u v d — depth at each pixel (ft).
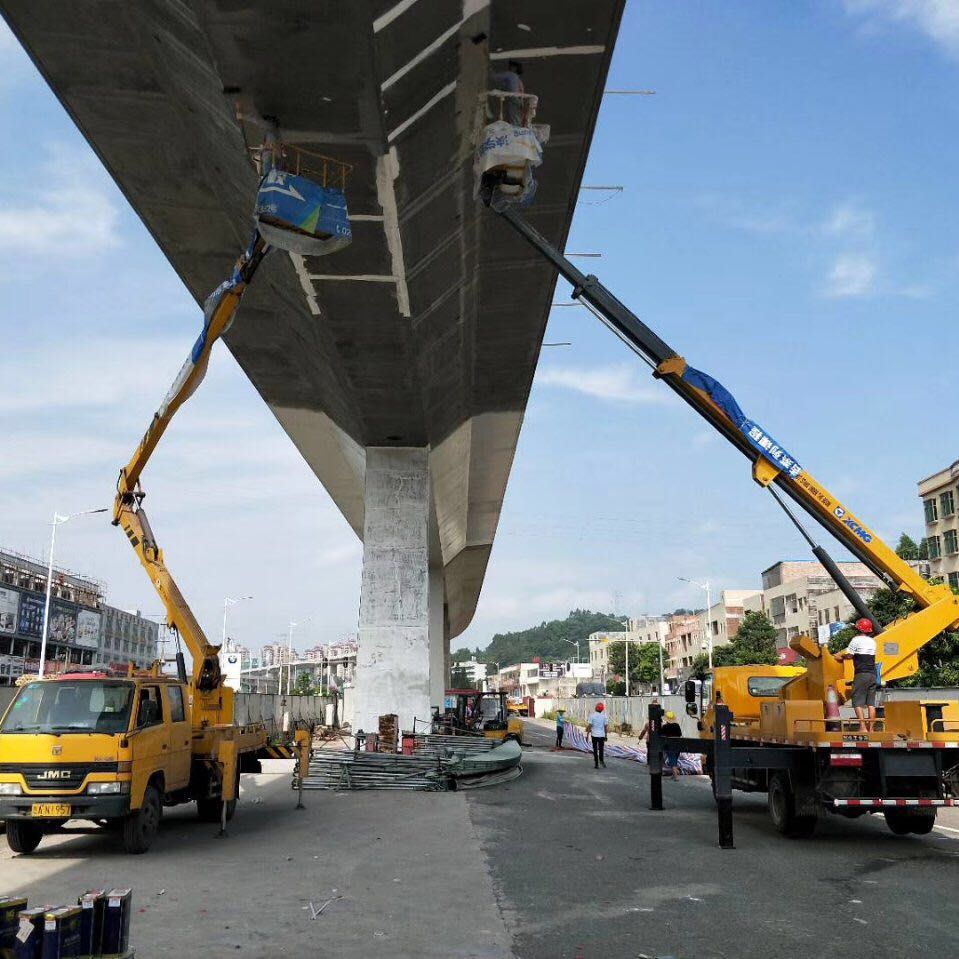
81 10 36.27
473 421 88.69
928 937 21.29
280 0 31.24
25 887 27.40
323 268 50.14
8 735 32.81
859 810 34.68
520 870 29.55
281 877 28.58
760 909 24.02
